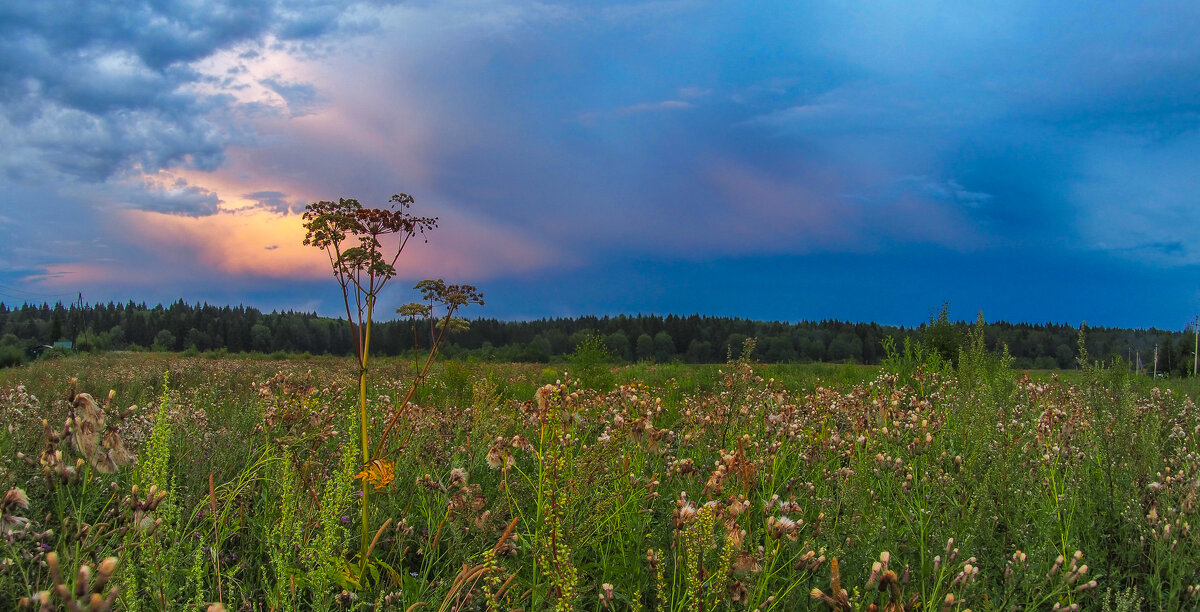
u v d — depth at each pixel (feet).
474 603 8.43
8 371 53.72
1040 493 12.05
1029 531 10.77
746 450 14.11
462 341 311.27
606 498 9.72
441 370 37.40
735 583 7.72
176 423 14.01
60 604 5.57
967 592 8.59
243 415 16.69
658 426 18.42
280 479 9.72
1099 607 9.25
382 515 11.68
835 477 13.02
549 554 8.11
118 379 38.88
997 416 14.53
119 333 326.65
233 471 13.12
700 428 16.01
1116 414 15.90
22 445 12.75
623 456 12.25
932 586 9.25
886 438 14.93
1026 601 8.91
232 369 55.62
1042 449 14.03
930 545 10.16
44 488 9.43
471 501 10.32
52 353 123.85
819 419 18.81
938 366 33.94
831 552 8.95
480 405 16.55
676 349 390.63
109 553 7.05
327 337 346.74
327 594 7.92
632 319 402.93
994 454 12.73
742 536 8.02
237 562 9.54
